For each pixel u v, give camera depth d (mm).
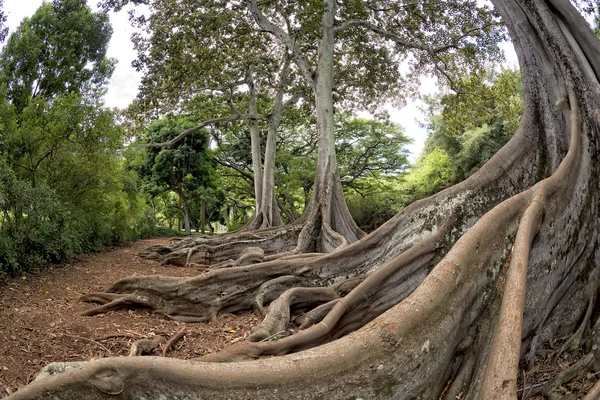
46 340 5715
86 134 13219
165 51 18953
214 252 15266
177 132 35000
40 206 10570
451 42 19625
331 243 13766
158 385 3336
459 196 6637
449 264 4336
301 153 38750
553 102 6363
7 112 11672
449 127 22969
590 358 4406
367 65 23094
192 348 6090
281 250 15688
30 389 3193
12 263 9812
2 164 10273
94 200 14586
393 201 33250
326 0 16531
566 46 6246
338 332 5570
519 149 6574
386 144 35656
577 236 5297
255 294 7973
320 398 3428
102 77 26969
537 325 4879
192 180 36031
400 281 6008
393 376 3639
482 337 4215
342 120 35344
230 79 24766
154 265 14953
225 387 3346
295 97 25609
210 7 17484
